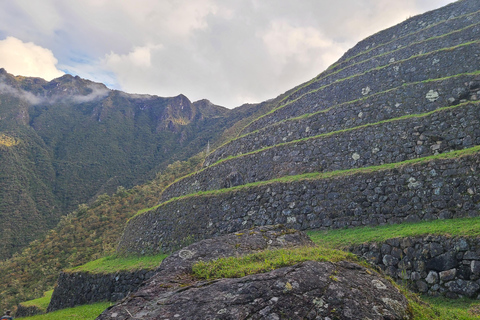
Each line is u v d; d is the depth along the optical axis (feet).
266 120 96.73
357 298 13.57
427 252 29.99
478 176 36.19
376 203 43.21
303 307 12.52
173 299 13.83
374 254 33.78
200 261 19.71
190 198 67.46
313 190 49.98
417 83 60.13
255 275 14.42
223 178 73.72
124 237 85.05
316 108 82.33
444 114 48.21
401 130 51.80
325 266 15.56
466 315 18.19
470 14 74.28
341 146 57.62
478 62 58.95
